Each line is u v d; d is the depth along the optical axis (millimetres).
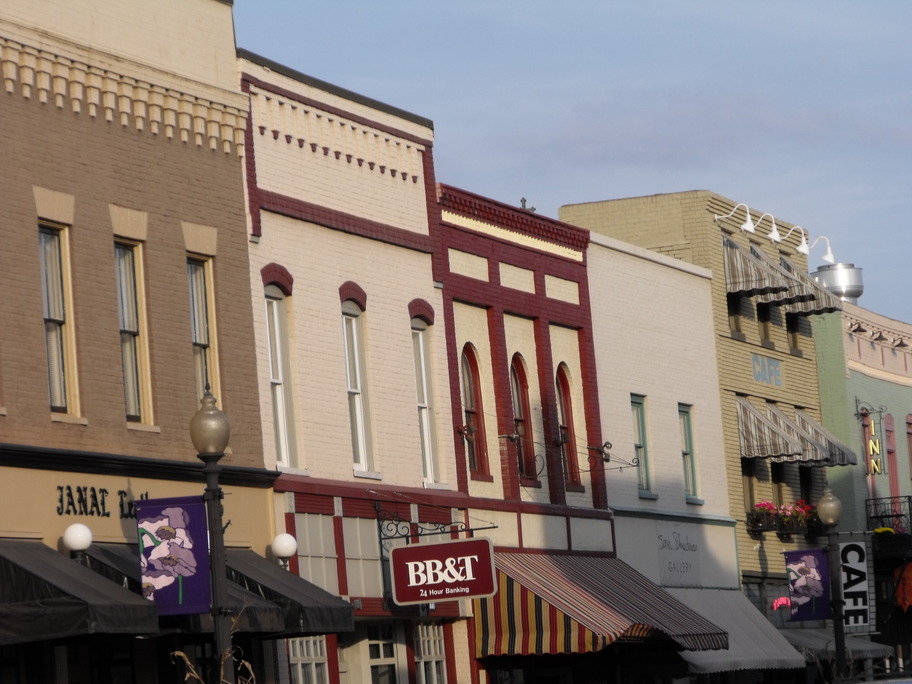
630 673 44531
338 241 35000
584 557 42406
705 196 52125
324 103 35031
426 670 36906
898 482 64438
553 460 41906
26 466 26578
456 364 38469
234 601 27750
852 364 61156
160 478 29359
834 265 65750
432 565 33062
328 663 33531
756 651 47594
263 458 31938
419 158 38094
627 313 46656
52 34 28172
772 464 55094
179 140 30953
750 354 53594
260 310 32469
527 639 37375
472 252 39781
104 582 26000
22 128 27500
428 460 37406
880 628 62844
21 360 26797
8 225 26906
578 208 53938
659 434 47469
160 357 29750
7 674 26438
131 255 29812
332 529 33500
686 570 47719
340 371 34562
